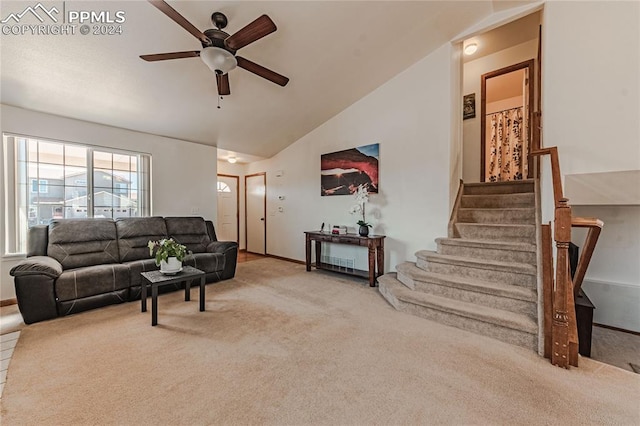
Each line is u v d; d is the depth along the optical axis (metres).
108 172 3.95
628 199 2.30
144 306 2.87
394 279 3.55
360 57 3.41
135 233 3.77
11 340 2.24
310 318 2.72
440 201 3.55
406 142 3.86
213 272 3.98
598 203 2.41
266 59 3.16
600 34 2.35
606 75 2.33
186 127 4.27
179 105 3.67
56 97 3.11
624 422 1.39
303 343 2.21
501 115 5.37
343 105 4.50
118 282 3.07
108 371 1.81
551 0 2.61
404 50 3.44
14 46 2.40
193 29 2.06
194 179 4.85
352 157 4.51
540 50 3.20
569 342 1.88
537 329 2.09
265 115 4.32
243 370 1.84
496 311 2.43
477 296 2.62
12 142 3.16
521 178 5.09
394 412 1.46
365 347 2.15
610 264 2.68
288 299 3.29
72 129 3.56
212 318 2.71
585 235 2.77
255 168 6.68
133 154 4.17
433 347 2.15
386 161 4.09
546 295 2.06
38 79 2.81
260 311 2.90
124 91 3.21
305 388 1.66
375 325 2.56
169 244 2.89
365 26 2.91
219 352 2.07
